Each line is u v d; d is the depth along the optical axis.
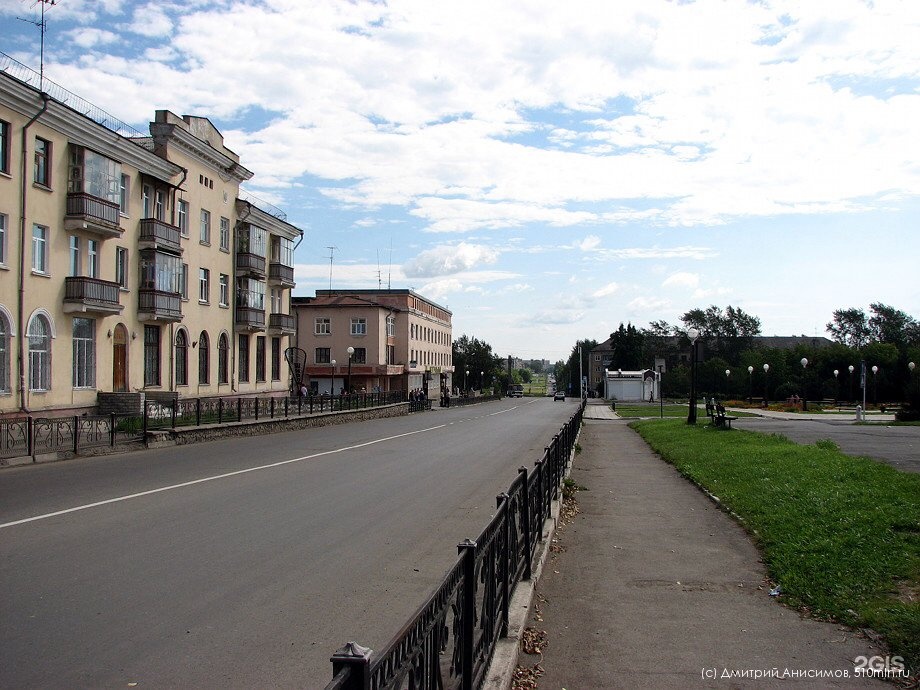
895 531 8.04
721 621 6.01
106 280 27.34
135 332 30.36
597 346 142.88
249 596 6.13
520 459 18.52
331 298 72.94
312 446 21.44
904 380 63.53
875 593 6.20
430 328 90.94
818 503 9.85
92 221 26.31
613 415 49.62
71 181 26.02
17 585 6.32
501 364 138.75
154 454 18.38
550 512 10.21
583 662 5.16
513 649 5.04
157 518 9.55
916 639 5.19
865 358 65.69
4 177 22.97
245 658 4.75
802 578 6.86
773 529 8.91
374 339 70.94
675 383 91.12
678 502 12.14
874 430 26.89
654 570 7.71
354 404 38.75
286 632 5.26
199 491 12.00
